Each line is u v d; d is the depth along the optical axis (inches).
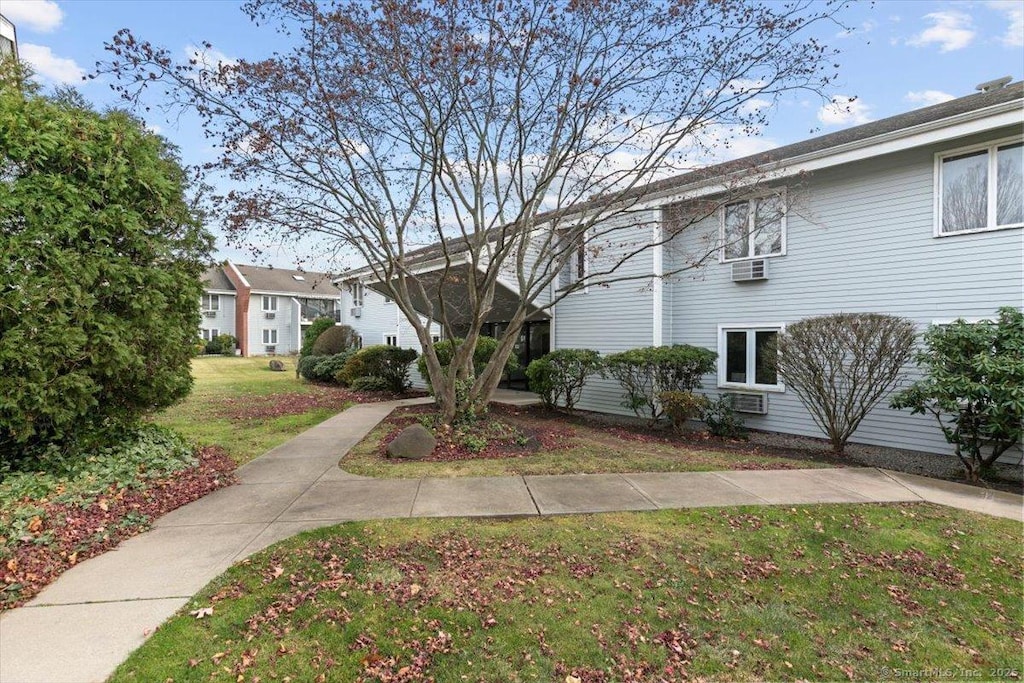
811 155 337.1
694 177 408.2
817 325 301.1
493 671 102.5
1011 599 135.0
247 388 658.2
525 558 149.6
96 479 195.5
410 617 119.6
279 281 1531.7
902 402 262.2
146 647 106.0
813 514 187.9
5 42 343.9
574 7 265.1
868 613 127.1
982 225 294.5
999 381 225.0
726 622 121.6
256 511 187.2
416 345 751.7
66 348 195.3
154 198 230.4
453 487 218.2
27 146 189.0
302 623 116.4
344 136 302.0
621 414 462.3
